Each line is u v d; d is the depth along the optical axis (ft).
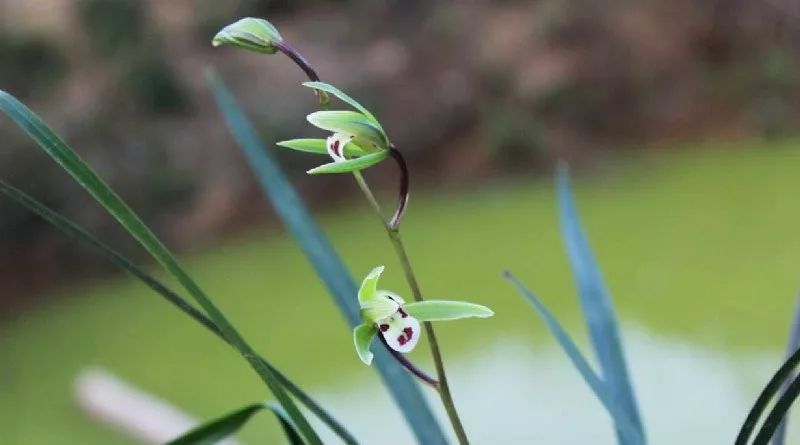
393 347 2.42
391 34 9.20
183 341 5.82
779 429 2.70
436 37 9.21
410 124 8.79
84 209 7.00
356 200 8.25
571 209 2.94
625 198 7.55
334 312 5.97
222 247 7.38
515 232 7.04
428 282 6.17
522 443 4.28
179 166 7.62
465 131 9.00
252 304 6.20
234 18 8.25
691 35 9.88
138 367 5.51
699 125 9.34
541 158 8.76
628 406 2.76
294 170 8.06
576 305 5.59
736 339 5.00
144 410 4.99
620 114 9.38
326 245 2.81
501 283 6.04
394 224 2.45
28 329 6.28
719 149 8.82
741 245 6.26
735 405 4.40
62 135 7.20
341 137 2.41
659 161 8.60
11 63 7.22
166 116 7.74
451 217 7.58
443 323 5.52
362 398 4.84
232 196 7.81
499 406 4.61
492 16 9.61
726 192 7.43
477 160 8.79
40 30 7.29
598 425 4.41
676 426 4.28
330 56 8.71
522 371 4.90
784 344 4.89
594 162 8.72
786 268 5.82
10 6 7.36
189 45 8.07
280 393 2.44
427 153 8.87
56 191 6.89
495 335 5.32
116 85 7.50
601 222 6.99
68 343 5.97
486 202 7.95
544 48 9.46
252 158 2.82
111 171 7.30
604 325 2.83
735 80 9.63
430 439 2.71
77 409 5.16
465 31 9.32
